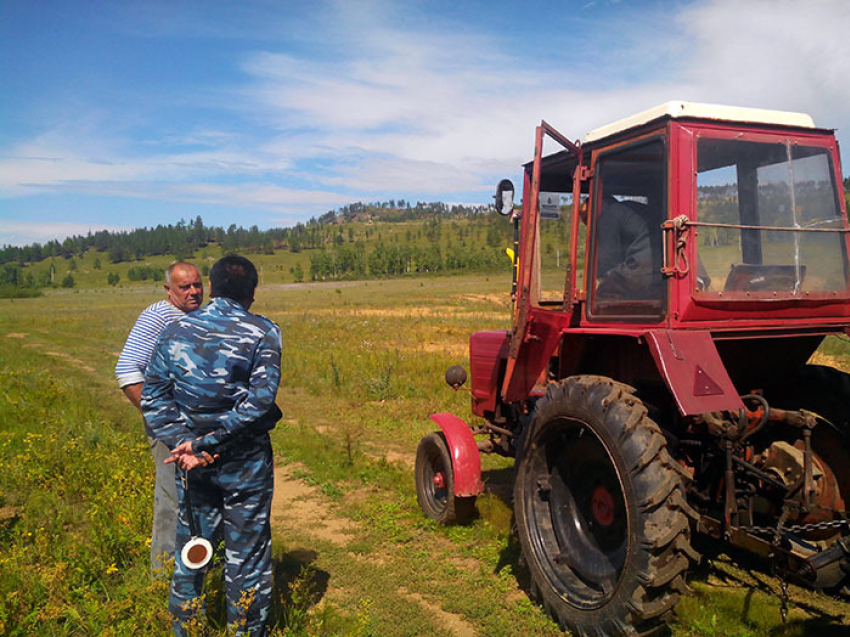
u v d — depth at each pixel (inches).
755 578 158.2
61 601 141.3
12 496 226.4
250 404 116.7
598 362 163.3
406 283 4234.7
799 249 143.1
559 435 149.4
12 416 348.8
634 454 120.6
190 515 121.3
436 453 211.3
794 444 147.1
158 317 148.2
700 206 132.0
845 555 118.6
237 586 121.9
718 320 133.4
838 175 149.1
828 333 147.1
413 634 140.9
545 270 176.1
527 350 175.6
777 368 158.6
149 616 129.5
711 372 125.1
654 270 136.6
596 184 153.5
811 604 145.0
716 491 142.7
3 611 132.5
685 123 131.4
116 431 315.9
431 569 173.8
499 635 138.7
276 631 131.6
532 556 148.9
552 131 156.4
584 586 139.3
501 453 218.8
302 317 1183.6
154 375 120.6
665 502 117.3
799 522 140.6
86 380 516.1
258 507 122.8
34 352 723.4
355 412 387.2
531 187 164.6
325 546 191.2
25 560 163.9
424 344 727.1
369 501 231.8
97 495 199.0
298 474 265.9
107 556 164.4
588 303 155.9
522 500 154.1
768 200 140.0
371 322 1045.8
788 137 141.6
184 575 122.7
